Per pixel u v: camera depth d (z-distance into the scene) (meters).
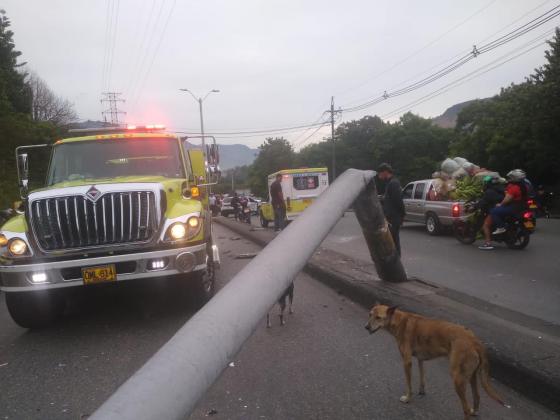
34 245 5.80
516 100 30.80
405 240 14.30
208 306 2.80
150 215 5.97
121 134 7.81
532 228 11.22
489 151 29.48
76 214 5.80
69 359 5.31
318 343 5.42
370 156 61.53
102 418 2.01
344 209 4.32
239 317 2.75
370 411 3.78
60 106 57.47
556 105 23.36
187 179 7.41
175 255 5.93
